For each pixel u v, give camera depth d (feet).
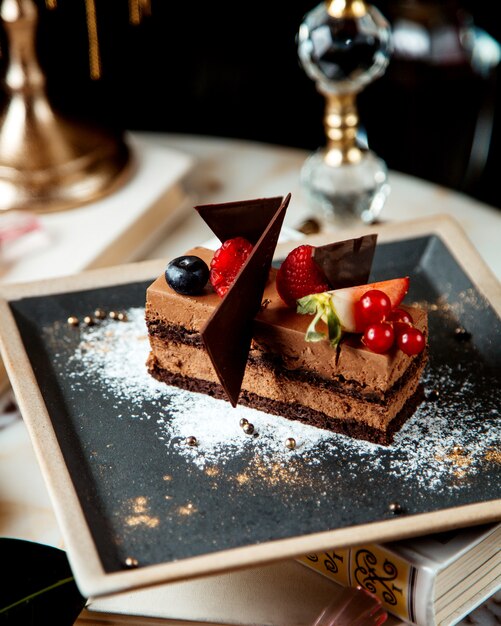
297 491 1.55
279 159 2.40
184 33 2.90
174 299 1.65
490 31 2.92
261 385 1.67
